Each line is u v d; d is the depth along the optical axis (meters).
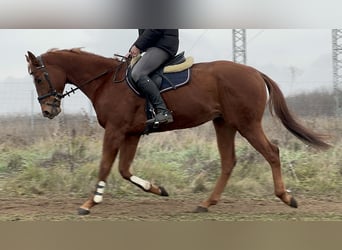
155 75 5.32
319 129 8.54
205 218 5.12
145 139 8.53
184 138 8.73
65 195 6.35
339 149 7.52
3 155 8.16
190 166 7.45
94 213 5.35
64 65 5.54
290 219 5.02
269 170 6.93
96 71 5.52
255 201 6.03
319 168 7.04
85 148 7.51
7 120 10.99
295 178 6.80
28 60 5.54
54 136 8.43
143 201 6.05
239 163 7.01
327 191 6.47
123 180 6.57
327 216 5.16
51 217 5.12
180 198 6.25
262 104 5.43
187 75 5.36
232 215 5.27
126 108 5.31
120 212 5.43
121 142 5.37
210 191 6.59
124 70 5.44
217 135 5.72
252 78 5.41
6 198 6.14
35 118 11.09
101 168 5.33
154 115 5.28
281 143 8.34
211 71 5.40
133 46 5.25
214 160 7.46
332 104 10.27
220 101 5.41
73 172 6.87
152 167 6.97
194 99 5.32
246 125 5.37
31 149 8.43
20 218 5.06
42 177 6.73
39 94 5.55
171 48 5.30
